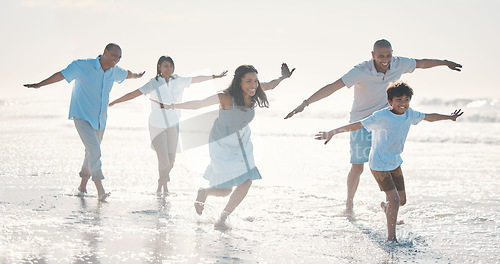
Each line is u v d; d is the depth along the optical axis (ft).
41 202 19.92
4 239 14.69
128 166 30.94
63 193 21.85
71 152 36.45
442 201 21.59
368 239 15.79
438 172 30.27
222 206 19.98
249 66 16.76
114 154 36.68
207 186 17.83
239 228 16.93
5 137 47.26
